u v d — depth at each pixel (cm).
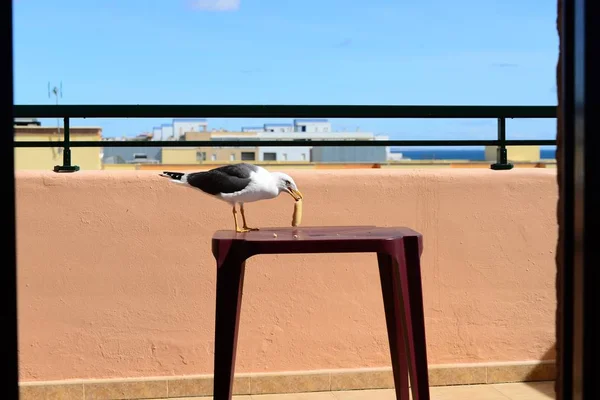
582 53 159
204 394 413
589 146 159
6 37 148
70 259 406
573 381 166
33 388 403
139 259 410
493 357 434
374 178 421
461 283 430
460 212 428
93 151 1864
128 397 409
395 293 332
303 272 418
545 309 436
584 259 161
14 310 152
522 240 433
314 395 414
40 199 404
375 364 424
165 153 3053
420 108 425
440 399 408
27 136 1680
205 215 412
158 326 412
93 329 408
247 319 416
